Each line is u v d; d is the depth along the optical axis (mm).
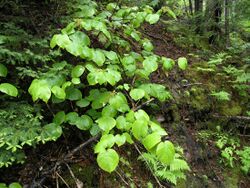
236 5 2508
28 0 1655
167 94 1588
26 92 1440
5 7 1519
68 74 1432
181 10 3334
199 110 1929
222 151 1746
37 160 1356
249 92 2270
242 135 1968
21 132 1157
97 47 1781
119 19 1744
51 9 1701
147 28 2711
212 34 2738
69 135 1470
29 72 1289
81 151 1436
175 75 2096
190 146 1716
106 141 1088
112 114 1301
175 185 1476
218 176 1650
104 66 1643
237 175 1701
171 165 1426
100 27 1416
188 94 1961
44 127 1242
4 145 1156
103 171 1403
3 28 1394
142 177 1470
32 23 1543
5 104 1285
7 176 1281
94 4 1742
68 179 1331
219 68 2408
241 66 2514
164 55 2381
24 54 1292
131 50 2043
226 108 2051
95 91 1438
